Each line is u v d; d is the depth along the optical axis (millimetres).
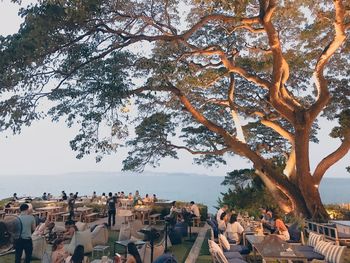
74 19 10688
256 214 17781
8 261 9578
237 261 7887
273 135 24125
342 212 19703
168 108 20953
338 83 20344
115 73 12945
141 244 9523
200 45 18719
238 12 12070
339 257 7320
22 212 8688
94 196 25734
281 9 16938
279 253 7797
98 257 10609
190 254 11305
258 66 17953
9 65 10117
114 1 13023
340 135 16250
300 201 15789
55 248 7266
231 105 20062
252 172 21891
